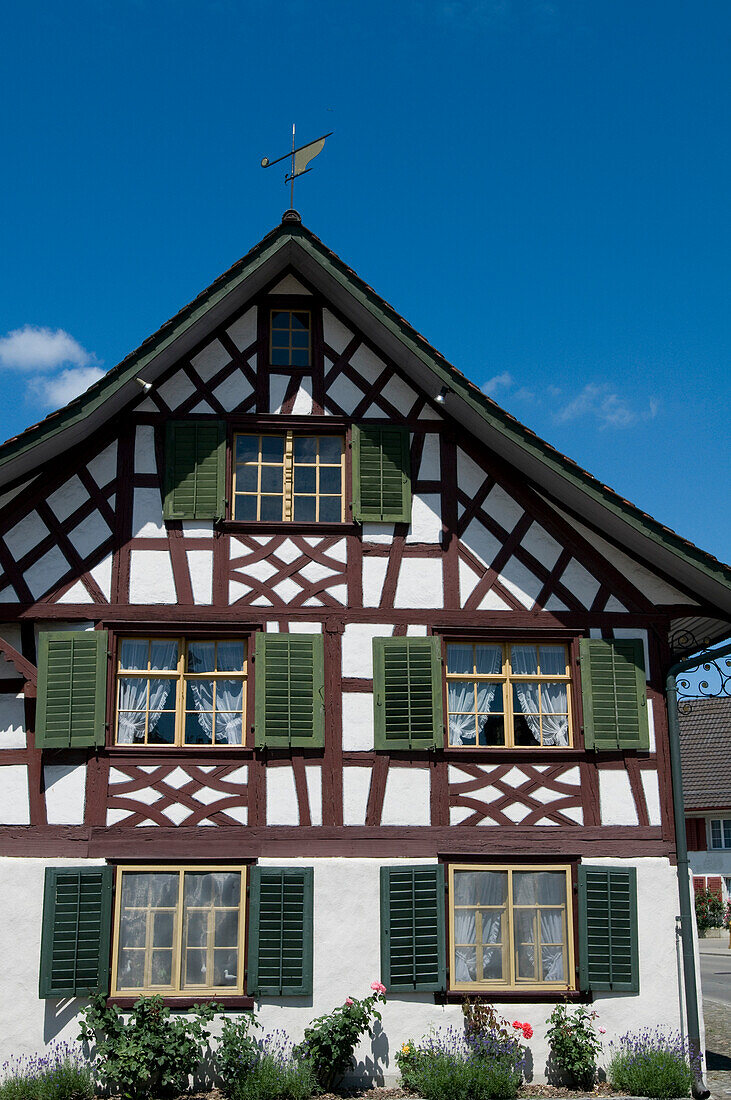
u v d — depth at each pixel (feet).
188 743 38.32
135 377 38.55
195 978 36.32
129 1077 33.19
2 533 38.83
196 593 39.06
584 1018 36.81
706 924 95.81
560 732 39.81
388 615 39.58
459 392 39.14
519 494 41.04
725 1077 38.55
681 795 38.88
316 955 36.52
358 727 38.50
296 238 40.27
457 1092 33.83
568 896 38.11
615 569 40.78
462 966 37.47
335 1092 34.96
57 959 35.42
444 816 38.01
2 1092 33.12
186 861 36.86
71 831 36.73
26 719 37.65
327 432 41.47
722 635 44.45
